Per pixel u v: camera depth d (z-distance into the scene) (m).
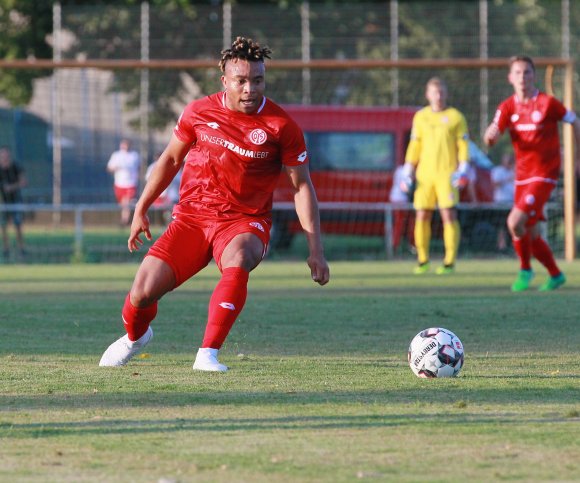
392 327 28.89
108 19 92.38
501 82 86.94
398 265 59.69
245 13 91.06
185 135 20.95
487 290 41.25
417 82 90.50
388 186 69.50
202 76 92.44
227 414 15.86
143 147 88.75
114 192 82.44
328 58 91.25
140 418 15.55
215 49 91.62
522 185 38.81
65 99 91.06
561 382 19.00
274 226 67.81
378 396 17.45
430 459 12.98
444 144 49.88
